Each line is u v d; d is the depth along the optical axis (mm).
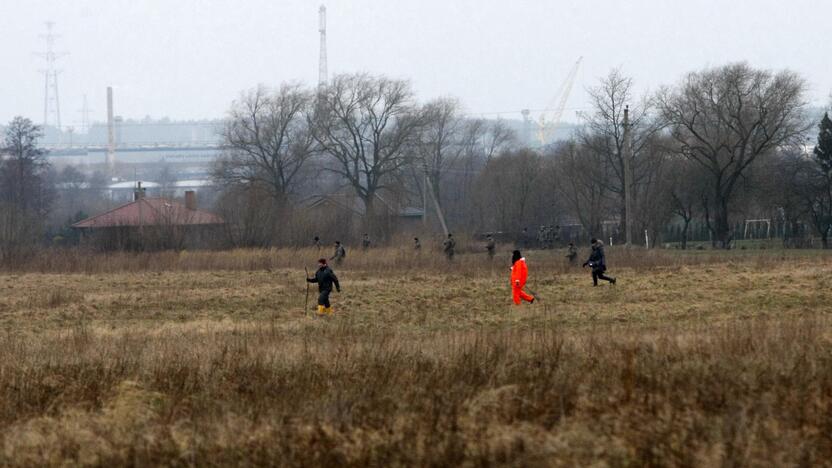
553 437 41500
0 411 53844
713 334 67375
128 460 42469
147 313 110688
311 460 41250
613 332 74500
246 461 41625
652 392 49000
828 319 80500
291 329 88875
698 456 38719
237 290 133125
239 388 55750
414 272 158625
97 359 66062
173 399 53719
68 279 159375
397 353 61281
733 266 151375
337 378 56281
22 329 99438
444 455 40531
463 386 51969
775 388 48375
